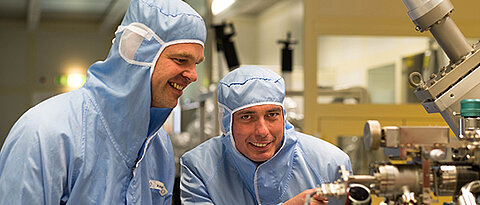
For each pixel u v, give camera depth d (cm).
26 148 120
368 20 323
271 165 148
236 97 140
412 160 103
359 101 323
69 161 125
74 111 130
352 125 322
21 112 745
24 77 747
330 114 321
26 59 748
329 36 323
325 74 322
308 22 321
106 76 134
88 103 132
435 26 119
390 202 100
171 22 127
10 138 124
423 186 97
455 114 111
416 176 97
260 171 148
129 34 129
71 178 126
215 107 299
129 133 131
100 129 131
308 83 321
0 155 125
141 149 136
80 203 127
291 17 336
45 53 754
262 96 139
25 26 747
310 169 154
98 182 129
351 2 323
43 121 124
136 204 135
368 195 96
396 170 97
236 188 152
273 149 144
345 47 323
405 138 99
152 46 128
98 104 132
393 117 323
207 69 324
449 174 98
